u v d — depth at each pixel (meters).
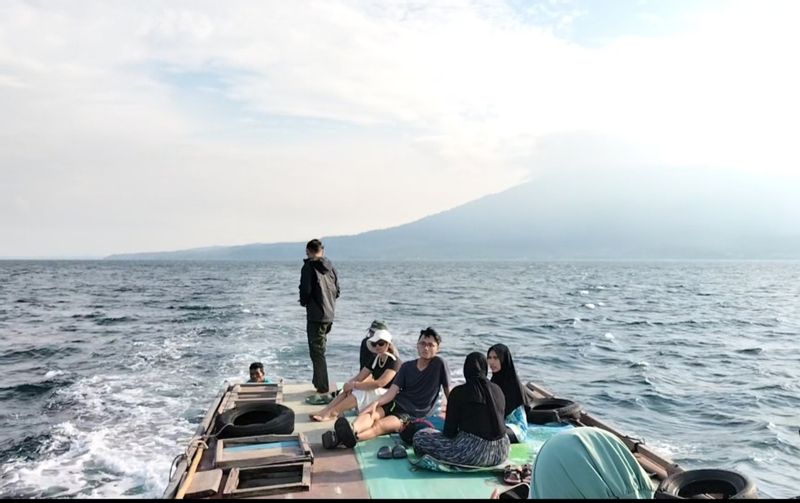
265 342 21.92
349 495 5.33
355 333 24.69
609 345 23.41
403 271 146.50
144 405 12.74
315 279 8.91
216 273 123.62
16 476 8.76
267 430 6.78
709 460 10.42
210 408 7.97
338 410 7.86
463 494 5.38
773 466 10.16
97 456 9.55
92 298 48.28
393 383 7.22
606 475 3.80
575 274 128.12
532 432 7.24
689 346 23.50
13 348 21.34
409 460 6.26
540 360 19.84
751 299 53.06
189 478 5.45
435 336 7.08
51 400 13.30
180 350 20.17
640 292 63.19
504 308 40.47
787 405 14.10
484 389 5.91
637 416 13.17
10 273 118.50
